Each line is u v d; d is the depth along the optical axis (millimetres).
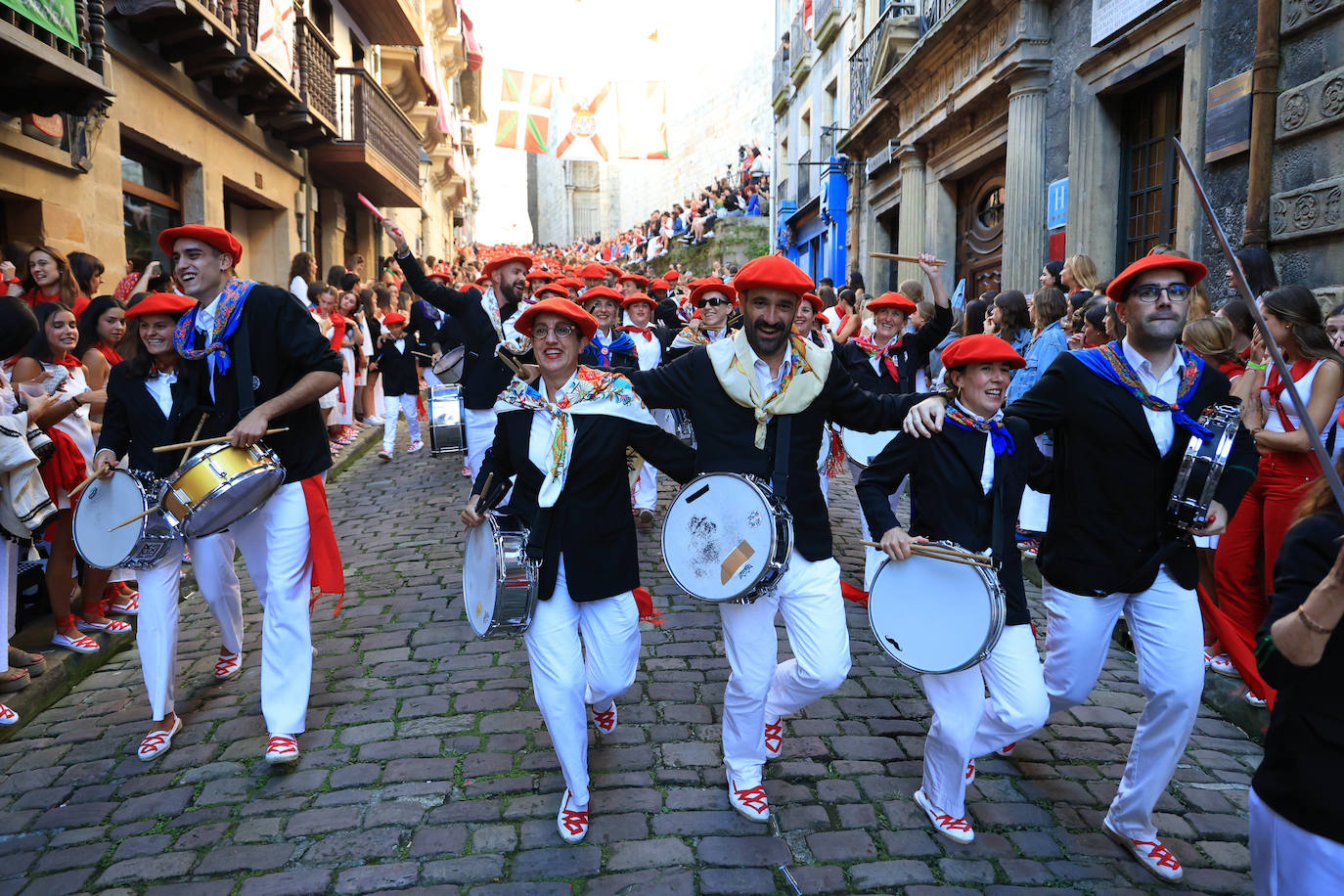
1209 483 2848
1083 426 3047
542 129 27500
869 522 3129
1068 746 3854
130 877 2996
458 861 3037
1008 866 3021
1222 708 4219
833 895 2869
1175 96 8133
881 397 3271
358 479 9648
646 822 3252
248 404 3701
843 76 19516
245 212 15008
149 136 10352
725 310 7094
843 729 3961
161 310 3678
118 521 3682
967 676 3062
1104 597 3064
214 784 3561
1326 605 1722
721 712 4102
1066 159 9688
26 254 6281
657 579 6008
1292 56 6309
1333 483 1745
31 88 7559
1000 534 3053
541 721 4016
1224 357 4527
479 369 7324
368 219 22281
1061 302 6070
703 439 3242
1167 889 2924
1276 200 6441
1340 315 4309
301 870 3012
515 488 3342
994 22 10812
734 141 33500
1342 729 1783
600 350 7059
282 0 12703
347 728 3990
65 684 4535
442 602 5617
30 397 4438
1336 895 1767
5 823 3354
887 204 16609
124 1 9180
